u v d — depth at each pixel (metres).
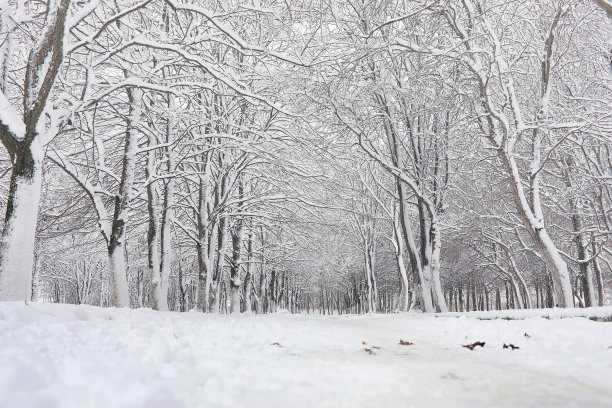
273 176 21.41
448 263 34.09
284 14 14.01
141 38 11.40
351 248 37.25
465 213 23.77
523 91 17.27
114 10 12.85
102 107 15.12
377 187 30.28
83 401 2.02
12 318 5.06
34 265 25.67
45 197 17.91
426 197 18.25
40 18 12.49
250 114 19.86
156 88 12.26
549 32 13.73
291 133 17.66
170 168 17.45
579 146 17.19
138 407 1.98
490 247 29.59
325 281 53.22
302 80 15.94
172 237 24.16
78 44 9.90
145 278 40.50
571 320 6.64
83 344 3.96
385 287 47.06
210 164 20.11
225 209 20.03
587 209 19.97
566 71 17.48
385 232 33.72
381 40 15.53
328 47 15.80
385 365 3.70
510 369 3.62
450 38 15.07
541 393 2.82
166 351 3.32
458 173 21.33
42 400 1.94
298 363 3.62
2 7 10.13
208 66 12.05
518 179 13.23
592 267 24.97
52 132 9.63
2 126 8.70
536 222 12.95
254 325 6.29
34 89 9.23
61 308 6.38
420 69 15.16
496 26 15.70
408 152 19.86
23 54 14.67
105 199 18.44
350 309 52.88
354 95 16.95
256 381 2.81
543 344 4.94
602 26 16.33
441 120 19.02
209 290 19.95
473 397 2.70
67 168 13.34
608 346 4.57
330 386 2.80
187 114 15.85
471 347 4.93
